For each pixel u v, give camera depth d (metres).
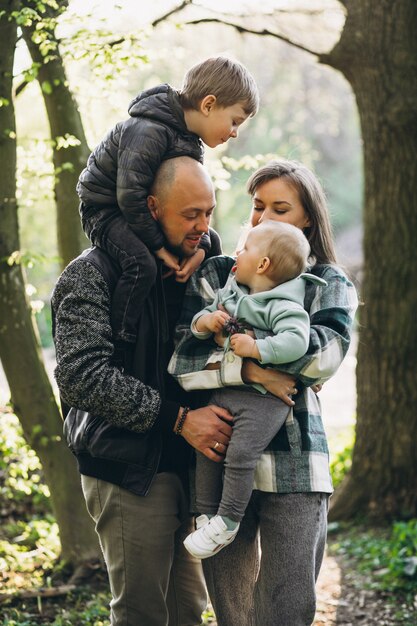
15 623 3.99
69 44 4.21
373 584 4.68
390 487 5.70
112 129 2.69
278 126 25.73
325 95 25.19
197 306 2.74
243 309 2.56
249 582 2.73
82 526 4.69
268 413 2.53
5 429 5.26
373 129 5.46
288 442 2.56
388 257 5.53
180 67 11.08
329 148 27.84
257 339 2.51
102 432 2.62
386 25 5.28
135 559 2.63
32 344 4.61
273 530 2.57
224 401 2.58
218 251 2.96
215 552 2.54
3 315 4.51
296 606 2.53
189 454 2.72
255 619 2.62
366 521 5.71
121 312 2.57
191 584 2.95
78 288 2.56
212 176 4.87
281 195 2.69
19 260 4.34
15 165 4.31
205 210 2.64
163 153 2.62
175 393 2.74
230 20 5.04
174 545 2.85
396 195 5.46
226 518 2.51
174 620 2.96
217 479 2.61
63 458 4.69
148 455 2.60
